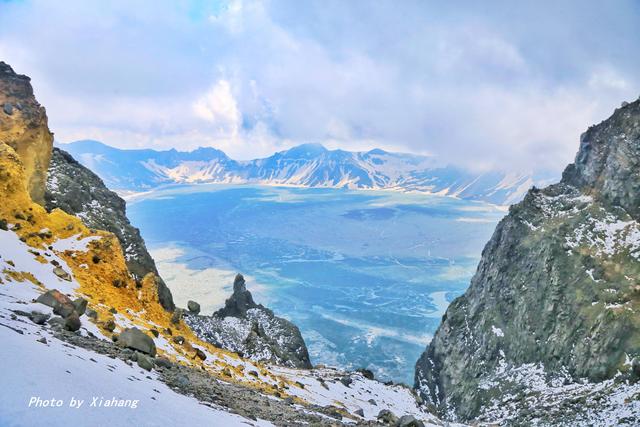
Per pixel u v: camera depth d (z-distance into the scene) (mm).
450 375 182500
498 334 169125
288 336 130000
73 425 8219
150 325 36812
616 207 165250
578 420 70062
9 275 27609
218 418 14953
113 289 38750
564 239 164250
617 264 143125
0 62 61781
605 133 189125
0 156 41469
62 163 111375
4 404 7785
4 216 37719
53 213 42438
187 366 31250
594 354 125688
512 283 175625
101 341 21844
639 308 126500
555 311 148625
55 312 22656
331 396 54031
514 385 142750
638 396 74312
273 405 27047
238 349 93250
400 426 33188
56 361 11703
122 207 114625
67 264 36750
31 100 61156
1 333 12172
